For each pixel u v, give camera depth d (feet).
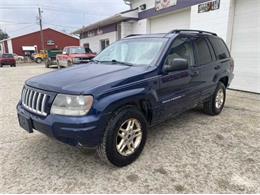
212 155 10.94
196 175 9.29
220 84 16.71
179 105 12.46
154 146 11.80
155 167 9.85
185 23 35.45
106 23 55.52
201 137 13.00
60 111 8.55
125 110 9.56
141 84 10.02
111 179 9.02
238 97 23.73
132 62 12.01
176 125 14.87
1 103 21.12
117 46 14.10
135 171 9.56
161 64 11.05
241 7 26.40
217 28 28.84
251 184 8.73
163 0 38.24
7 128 14.47
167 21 39.60
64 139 8.71
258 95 24.77
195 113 17.44
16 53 137.90
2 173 9.39
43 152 11.20
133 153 10.14
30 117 9.49
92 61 13.92
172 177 9.15
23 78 40.75
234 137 13.07
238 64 27.55
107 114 8.75
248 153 11.18
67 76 10.19
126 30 49.85
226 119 16.17
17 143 12.22
